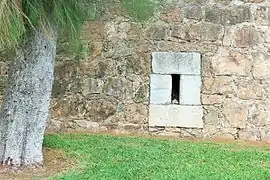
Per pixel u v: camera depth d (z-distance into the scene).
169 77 6.50
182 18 6.50
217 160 5.09
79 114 6.56
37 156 4.54
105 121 6.54
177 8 6.50
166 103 6.49
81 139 5.88
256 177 4.45
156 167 4.67
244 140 6.41
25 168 4.43
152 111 6.49
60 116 6.56
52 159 4.84
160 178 4.29
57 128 6.54
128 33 6.54
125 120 6.52
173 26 6.50
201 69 6.48
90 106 6.55
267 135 6.40
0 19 3.09
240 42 6.46
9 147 4.44
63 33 4.48
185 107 6.47
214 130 6.45
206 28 6.48
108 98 6.55
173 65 6.49
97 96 6.55
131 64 6.53
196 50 6.49
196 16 6.50
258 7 6.48
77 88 6.57
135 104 6.52
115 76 6.55
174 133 6.48
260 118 6.41
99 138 6.01
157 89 6.50
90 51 6.55
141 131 6.50
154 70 6.50
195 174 4.45
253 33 6.46
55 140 5.70
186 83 6.49
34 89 4.45
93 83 6.56
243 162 5.06
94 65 6.56
